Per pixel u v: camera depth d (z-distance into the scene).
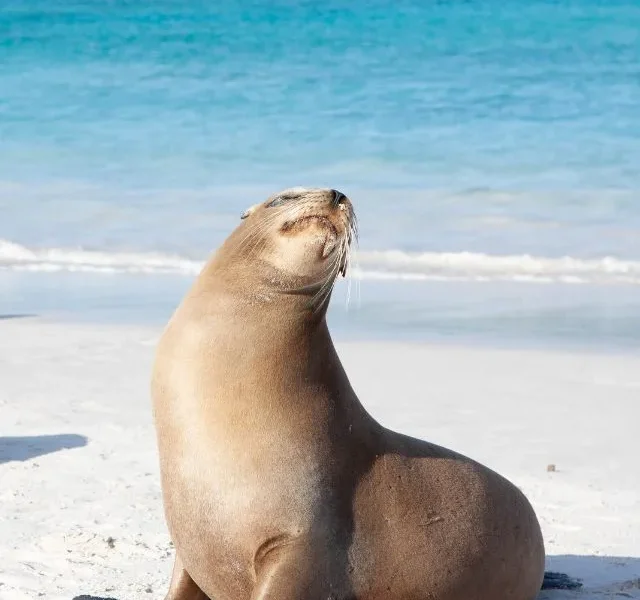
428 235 28.08
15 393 15.96
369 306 21.91
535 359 18.12
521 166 36.12
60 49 57.94
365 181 34.59
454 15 63.84
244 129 42.22
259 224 7.55
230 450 7.32
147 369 17.36
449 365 17.78
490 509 8.15
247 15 64.69
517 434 14.34
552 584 9.34
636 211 30.28
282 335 7.46
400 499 7.77
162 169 36.41
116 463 12.86
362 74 51.47
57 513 11.11
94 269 25.34
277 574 7.19
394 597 7.71
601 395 16.20
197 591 8.12
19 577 9.38
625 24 59.91
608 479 12.59
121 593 9.03
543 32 58.91
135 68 53.53
